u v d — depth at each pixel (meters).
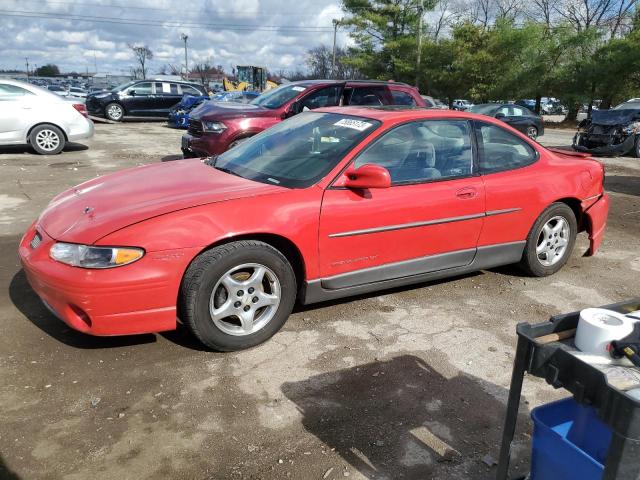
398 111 4.03
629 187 9.38
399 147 3.77
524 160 4.41
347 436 2.56
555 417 1.88
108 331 2.94
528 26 33.94
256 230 3.14
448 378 3.10
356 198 3.49
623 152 13.60
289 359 3.23
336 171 3.50
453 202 3.87
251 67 38.31
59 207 3.48
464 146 4.08
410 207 3.68
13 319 3.58
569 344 1.79
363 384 3.00
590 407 1.65
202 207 3.09
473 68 34.28
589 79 30.64
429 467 2.38
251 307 3.25
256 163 3.89
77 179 8.56
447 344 3.50
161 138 14.99
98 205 3.27
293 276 3.37
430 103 15.66
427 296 4.25
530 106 38.81
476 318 3.90
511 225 4.27
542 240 4.59
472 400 2.90
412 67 38.50
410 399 2.88
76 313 2.98
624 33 38.06
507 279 4.68
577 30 36.25
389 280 3.79
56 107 11.01
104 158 10.89
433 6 40.12
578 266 5.11
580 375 1.62
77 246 2.92
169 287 2.97
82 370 3.03
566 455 1.73
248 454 2.42
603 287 4.61
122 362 3.12
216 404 2.77
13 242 5.28
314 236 3.35
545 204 4.39
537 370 1.77
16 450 2.38
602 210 4.94
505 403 2.89
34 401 2.73
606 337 1.65
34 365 3.05
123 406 2.72
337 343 3.44
